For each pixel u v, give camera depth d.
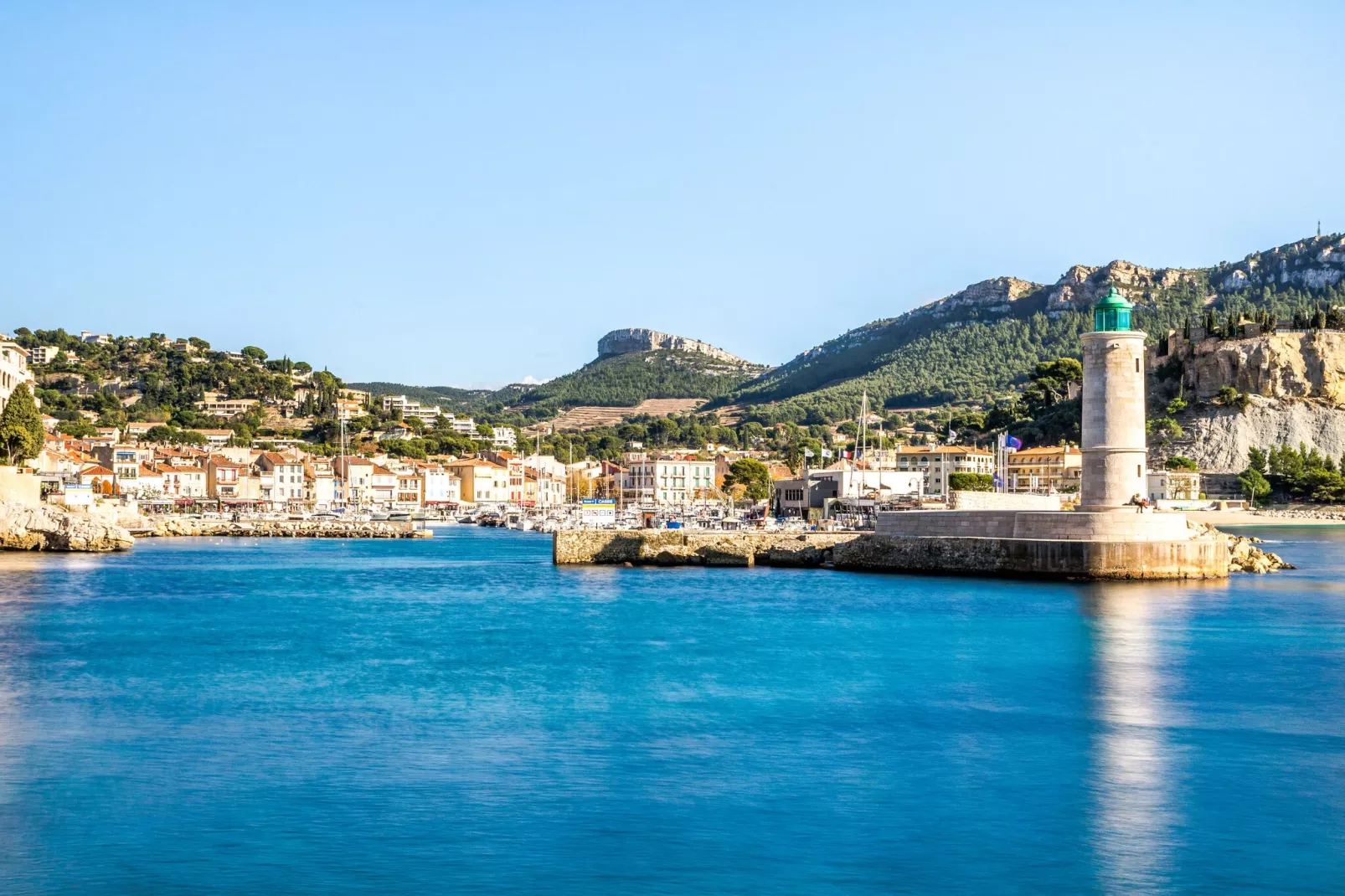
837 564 135.25
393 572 146.50
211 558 172.75
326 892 37.03
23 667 72.38
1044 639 81.62
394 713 59.38
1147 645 79.00
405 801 45.41
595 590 117.06
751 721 57.88
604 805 45.06
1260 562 133.50
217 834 41.81
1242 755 51.84
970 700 62.47
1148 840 41.78
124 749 52.44
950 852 40.62
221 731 55.69
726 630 87.50
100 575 136.50
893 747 53.09
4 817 43.38
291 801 45.19
